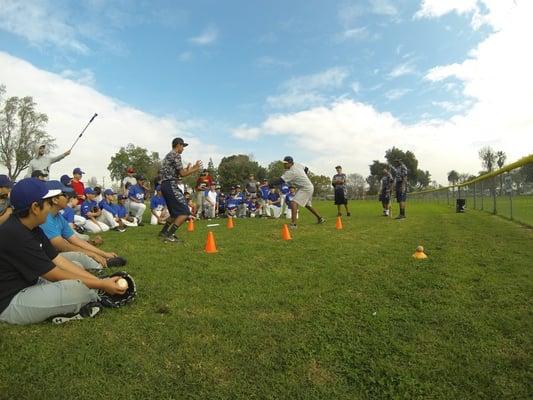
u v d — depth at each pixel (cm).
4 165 4562
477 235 754
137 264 480
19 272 281
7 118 4472
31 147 4556
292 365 224
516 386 200
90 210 946
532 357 229
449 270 443
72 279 293
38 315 276
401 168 1203
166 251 583
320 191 7206
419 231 841
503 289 364
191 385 203
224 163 6538
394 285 383
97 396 192
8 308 275
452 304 324
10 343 248
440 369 217
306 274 430
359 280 404
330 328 275
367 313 305
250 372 216
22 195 277
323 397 194
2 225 279
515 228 867
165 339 256
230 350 241
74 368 217
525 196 984
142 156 6925
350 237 743
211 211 1481
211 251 575
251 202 1634
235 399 192
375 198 6175
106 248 612
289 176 926
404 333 266
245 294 355
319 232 834
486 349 241
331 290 368
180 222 699
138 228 1003
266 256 538
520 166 1015
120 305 320
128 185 1358
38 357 229
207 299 341
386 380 208
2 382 202
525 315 296
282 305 326
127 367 219
